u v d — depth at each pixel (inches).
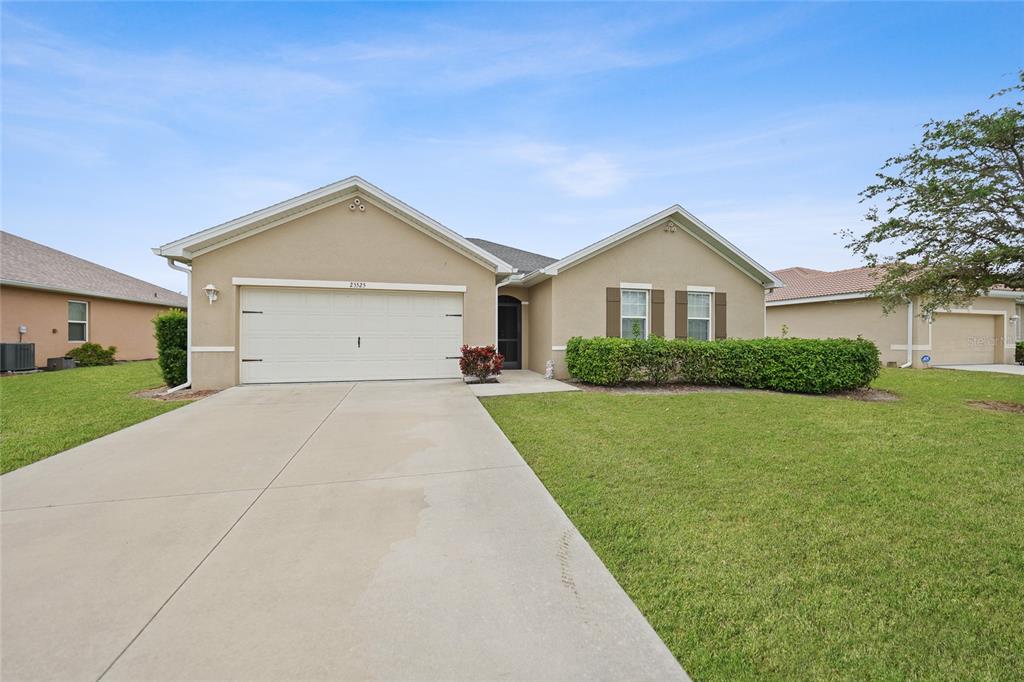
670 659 78.4
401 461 182.4
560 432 231.3
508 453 193.2
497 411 279.4
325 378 390.0
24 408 285.9
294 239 379.2
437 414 265.0
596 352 381.4
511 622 86.7
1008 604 96.3
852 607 95.0
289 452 193.2
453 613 89.0
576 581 101.3
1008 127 278.1
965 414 284.0
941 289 346.0
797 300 706.2
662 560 112.6
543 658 77.4
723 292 500.1
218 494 148.3
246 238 370.6
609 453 196.9
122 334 705.6
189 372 357.4
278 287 379.6
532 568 106.2
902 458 193.2
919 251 344.8
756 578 105.3
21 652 77.3
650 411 283.4
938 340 605.6
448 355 415.2
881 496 152.8
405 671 73.8
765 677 76.6
